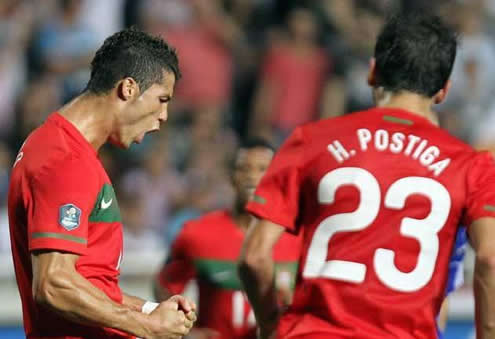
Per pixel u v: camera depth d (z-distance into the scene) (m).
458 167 13.14
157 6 38.00
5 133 36.25
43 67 36.75
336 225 13.04
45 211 12.66
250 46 38.66
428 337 12.96
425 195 12.98
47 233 12.57
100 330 13.30
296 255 21.06
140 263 29.61
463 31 39.91
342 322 12.79
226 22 38.62
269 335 14.03
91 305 12.49
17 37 36.88
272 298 13.66
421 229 12.95
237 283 21.06
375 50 13.85
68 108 13.53
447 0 40.31
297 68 38.28
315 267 13.06
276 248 20.94
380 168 13.09
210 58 38.00
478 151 13.35
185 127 37.09
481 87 39.56
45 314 13.23
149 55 13.62
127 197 34.00
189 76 37.66
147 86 13.57
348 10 39.59
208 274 21.17
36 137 13.26
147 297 29.64
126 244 33.16
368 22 39.66
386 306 12.79
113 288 13.52
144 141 35.72
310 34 38.75
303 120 38.41
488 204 12.96
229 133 37.84
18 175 13.10
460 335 29.22
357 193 13.00
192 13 38.31
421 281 12.92
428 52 13.52
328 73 38.72
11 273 28.64
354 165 13.11
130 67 13.47
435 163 13.13
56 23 37.19
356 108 38.97
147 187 34.69
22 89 36.47
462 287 29.06
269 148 21.30
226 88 38.25
